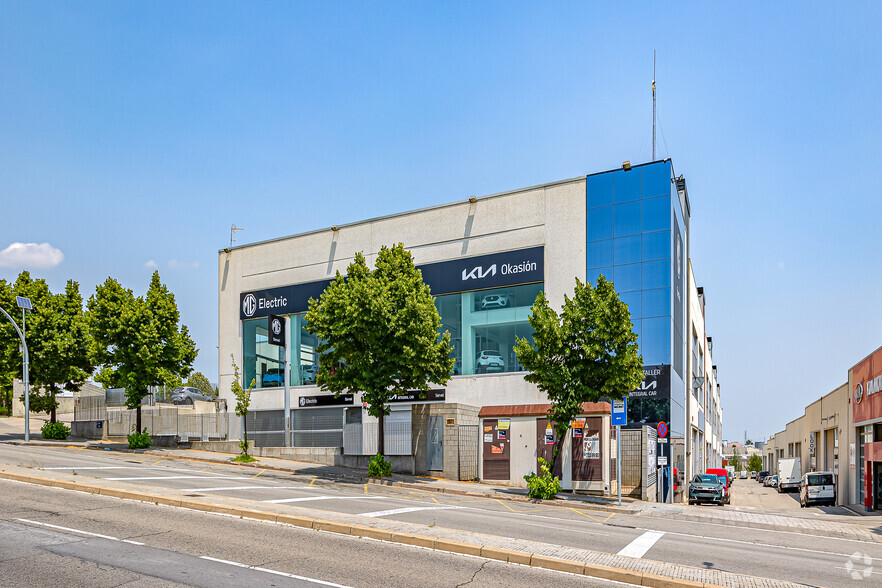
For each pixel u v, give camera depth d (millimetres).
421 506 17312
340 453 30672
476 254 32688
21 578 8516
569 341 23312
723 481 36125
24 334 34812
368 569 9609
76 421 38719
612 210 30250
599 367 22938
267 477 24375
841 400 36188
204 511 13961
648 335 29094
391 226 35281
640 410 28953
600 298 23219
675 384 30969
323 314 26719
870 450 29000
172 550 10312
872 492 28625
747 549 13133
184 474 22359
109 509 13695
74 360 36438
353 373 26141
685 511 20734
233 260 40375
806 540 15453
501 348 31453
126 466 23578
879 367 27594
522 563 10406
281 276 38500
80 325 36062
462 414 27797
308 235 37938
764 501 41875
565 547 11359
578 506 21250
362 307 25375
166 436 35000
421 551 10953
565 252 30781
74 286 37719
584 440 24578
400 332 24969
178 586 8398
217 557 9992
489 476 26656
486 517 15633
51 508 13523
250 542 11094
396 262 27062
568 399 22766
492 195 32688
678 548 12570
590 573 9859
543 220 31391
